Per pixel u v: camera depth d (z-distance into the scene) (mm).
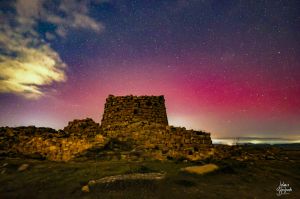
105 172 11352
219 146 20828
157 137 18609
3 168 13281
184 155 16938
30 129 20828
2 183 10805
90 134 19891
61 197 8672
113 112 23250
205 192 9102
